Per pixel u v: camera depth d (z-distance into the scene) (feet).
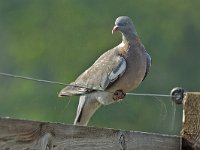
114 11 88.74
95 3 88.69
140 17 89.04
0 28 90.63
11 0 91.61
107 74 35.58
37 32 89.25
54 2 89.86
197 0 90.74
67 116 60.18
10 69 87.30
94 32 85.87
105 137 26.14
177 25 89.86
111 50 36.50
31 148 24.41
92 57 82.74
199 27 90.02
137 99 70.03
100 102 35.53
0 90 81.71
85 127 25.62
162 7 89.61
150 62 36.42
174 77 84.99
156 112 70.08
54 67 83.56
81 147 25.57
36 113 77.61
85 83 35.65
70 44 85.20
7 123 23.95
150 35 88.33
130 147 26.89
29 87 81.25
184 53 88.22
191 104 27.61
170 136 27.63
